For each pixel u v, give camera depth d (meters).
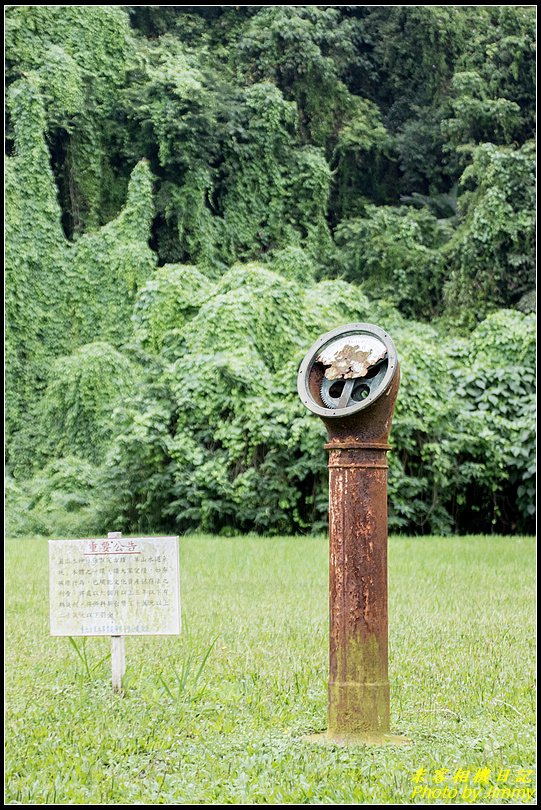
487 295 26.44
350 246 28.86
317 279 29.14
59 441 22.94
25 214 25.33
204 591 10.44
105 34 28.69
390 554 13.76
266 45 30.94
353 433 5.14
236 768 4.84
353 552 5.17
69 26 28.30
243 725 5.65
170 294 20.62
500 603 9.61
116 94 28.73
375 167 32.00
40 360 25.17
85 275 25.91
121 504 17.91
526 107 30.36
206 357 18.53
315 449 17.48
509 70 30.19
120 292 25.81
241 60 31.23
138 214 26.38
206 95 28.34
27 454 23.83
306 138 31.55
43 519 19.38
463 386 19.00
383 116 33.00
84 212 28.06
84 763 4.96
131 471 17.89
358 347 5.22
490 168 26.55
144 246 26.22
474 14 31.55
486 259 26.33
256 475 17.73
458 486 18.17
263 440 17.72
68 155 27.94
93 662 7.22
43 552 14.80
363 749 5.03
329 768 4.76
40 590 10.73
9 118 26.44
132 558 6.19
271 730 5.53
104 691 6.41
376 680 5.19
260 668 6.96
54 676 6.82
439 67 31.56
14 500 20.61
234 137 29.16
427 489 18.00
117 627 6.18
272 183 29.62
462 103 29.14
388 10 32.56
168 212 27.64
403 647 7.55
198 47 31.27
